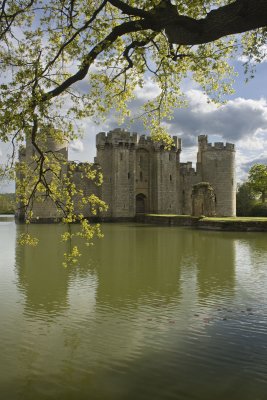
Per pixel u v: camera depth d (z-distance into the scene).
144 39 9.08
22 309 11.56
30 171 10.27
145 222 57.59
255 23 7.03
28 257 20.98
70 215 10.11
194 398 6.78
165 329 9.92
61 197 10.20
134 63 10.98
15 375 7.57
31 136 9.25
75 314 11.12
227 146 66.75
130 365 7.96
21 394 6.91
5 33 8.86
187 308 11.64
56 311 11.40
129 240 29.91
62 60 9.62
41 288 14.02
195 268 17.91
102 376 7.53
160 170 64.88
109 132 62.25
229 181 66.69
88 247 25.42
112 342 9.12
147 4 8.73
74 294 13.23
